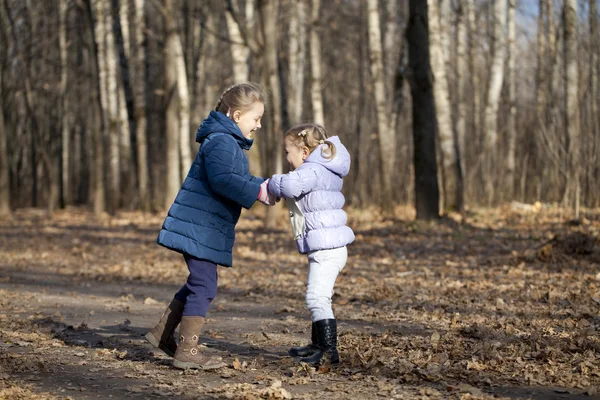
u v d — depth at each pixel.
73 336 5.70
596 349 4.86
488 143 21.55
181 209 4.49
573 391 3.96
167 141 23.33
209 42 31.12
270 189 4.52
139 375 4.41
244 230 16.39
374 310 6.83
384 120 19.50
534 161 23.09
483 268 9.75
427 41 15.26
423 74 15.30
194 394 3.96
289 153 4.79
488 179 20.19
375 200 21.78
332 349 4.59
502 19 21.70
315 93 21.59
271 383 4.20
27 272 10.17
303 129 4.72
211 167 4.41
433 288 8.22
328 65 33.75
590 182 17.28
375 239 13.91
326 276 4.59
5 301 7.41
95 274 9.97
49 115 33.19
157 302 7.71
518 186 22.98
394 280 8.99
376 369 4.42
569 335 5.39
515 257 10.38
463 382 4.15
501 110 28.42
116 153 26.41
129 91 26.86
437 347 5.06
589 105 19.11
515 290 7.78
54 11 32.16
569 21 18.03
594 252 9.89
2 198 24.42
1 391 3.95
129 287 8.88
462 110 23.38
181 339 4.52
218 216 4.50
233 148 4.46
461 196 17.73
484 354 4.77
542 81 24.59
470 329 5.64
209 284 4.54
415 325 6.08
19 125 35.50
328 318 4.58
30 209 31.09
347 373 4.42
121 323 6.36
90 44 25.48
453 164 17.67
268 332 5.92
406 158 21.67
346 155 4.67
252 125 4.68
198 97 29.92
